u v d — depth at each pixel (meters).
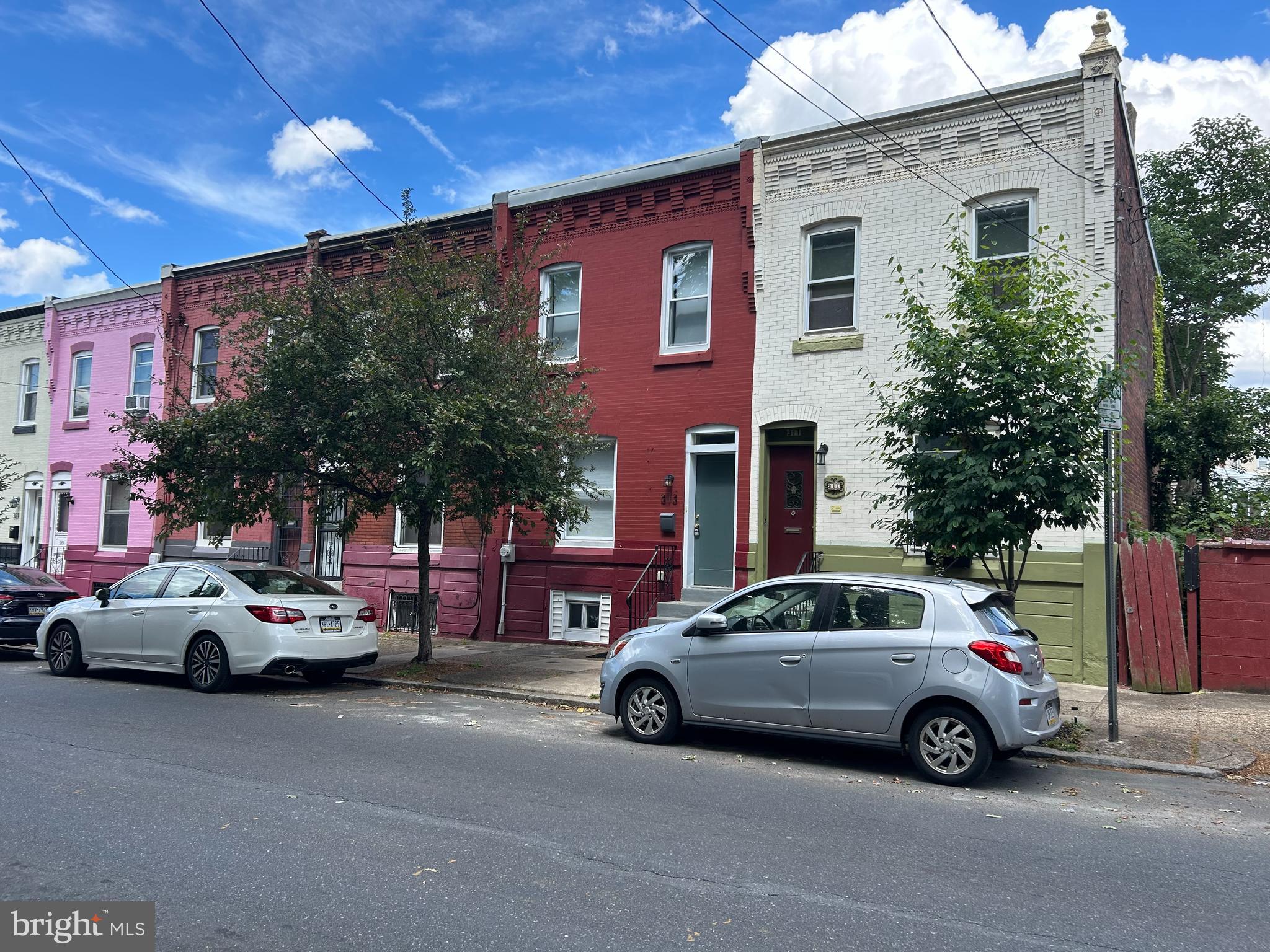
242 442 11.44
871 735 7.28
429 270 11.55
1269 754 7.98
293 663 10.66
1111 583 8.38
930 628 7.18
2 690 10.83
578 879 4.80
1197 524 14.38
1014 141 12.27
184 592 11.38
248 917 4.28
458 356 11.38
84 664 12.09
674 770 7.30
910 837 5.69
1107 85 11.66
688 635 8.18
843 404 13.14
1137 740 8.38
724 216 14.41
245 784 6.57
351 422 11.09
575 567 15.16
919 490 8.83
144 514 21.03
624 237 15.28
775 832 5.72
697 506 14.46
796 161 13.75
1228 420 15.28
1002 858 5.32
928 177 12.84
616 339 15.18
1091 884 4.93
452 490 11.73
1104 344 11.47
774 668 7.66
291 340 11.27
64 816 5.76
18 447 23.41
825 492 13.12
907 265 12.89
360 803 6.12
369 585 17.41
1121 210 12.44
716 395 14.19
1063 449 8.11
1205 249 25.52
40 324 23.36
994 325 8.39
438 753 7.70
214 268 19.97
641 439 14.77
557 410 12.20
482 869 4.93
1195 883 4.98
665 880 4.82
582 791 6.56
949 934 4.22
